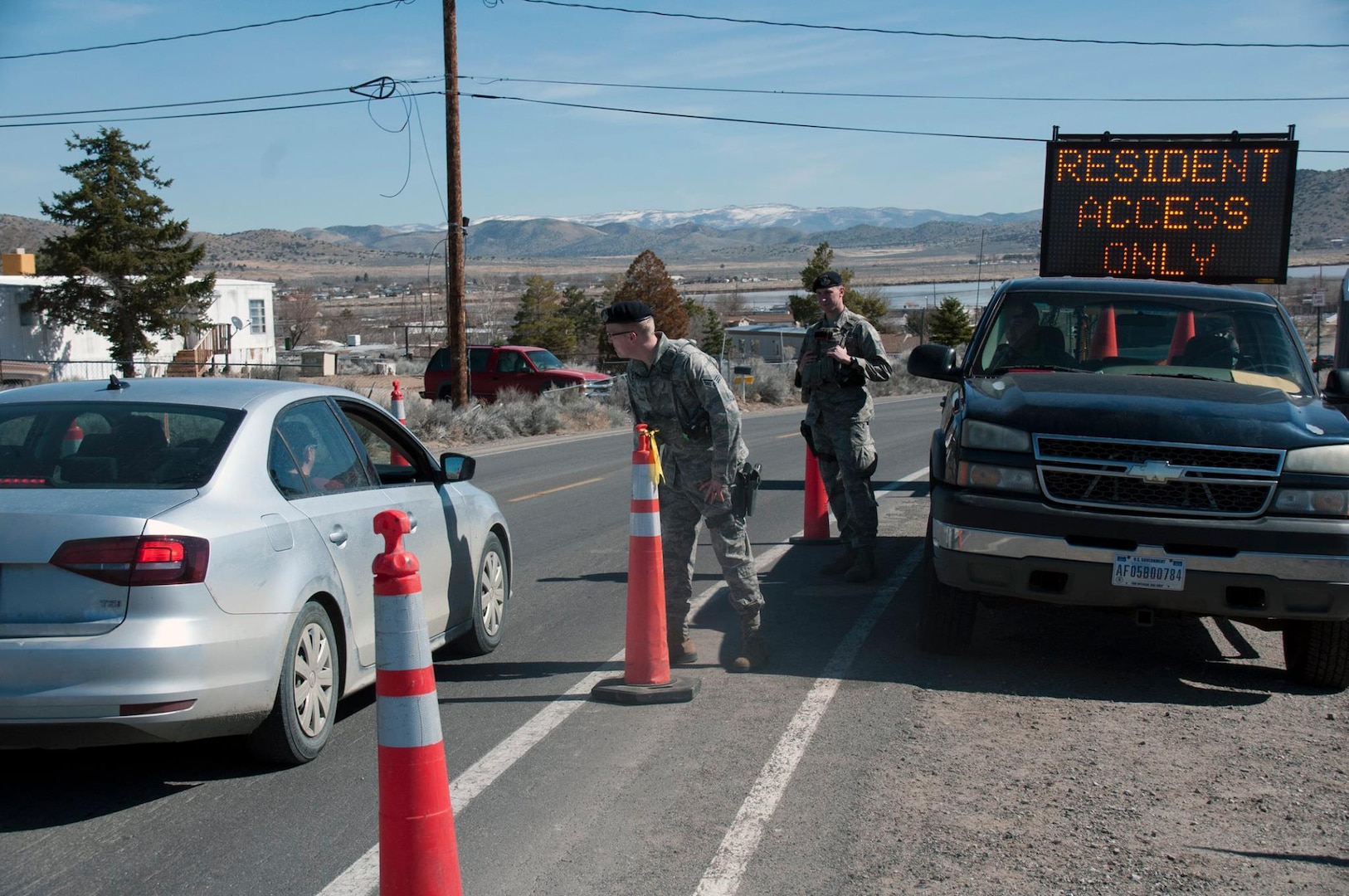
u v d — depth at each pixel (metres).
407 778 3.40
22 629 4.47
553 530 11.98
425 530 6.30
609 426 30.06
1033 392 6.72
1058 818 4.68
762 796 4.89
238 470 5.10
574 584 9.27
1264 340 7.59
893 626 7.82
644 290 64.38
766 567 9.77
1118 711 6.08
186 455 5.07
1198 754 5.44
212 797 4.88
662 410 6.43
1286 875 4.18
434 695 3.48
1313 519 6.02
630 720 5.87
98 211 43.06
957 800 4.86
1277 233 10.20
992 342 7.91
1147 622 6.29
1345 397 7.18
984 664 6.96
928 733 5.68
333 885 4.08
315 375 56.12
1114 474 6.18
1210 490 6.11
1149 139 10.41
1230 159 10.25
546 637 7.61
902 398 41.22
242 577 4.81
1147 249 10.45
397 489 6.29
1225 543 6.01
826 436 9.08
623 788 4.98
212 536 4.72
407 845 3.40
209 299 47.12
